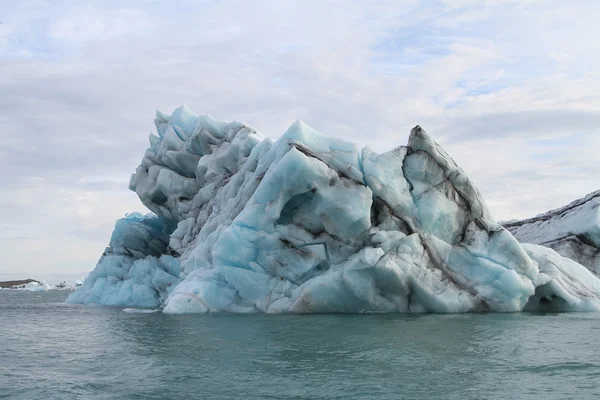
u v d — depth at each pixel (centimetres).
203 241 2153
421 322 1409
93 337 1318
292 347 1061
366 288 1641
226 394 750
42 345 1222
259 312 1748
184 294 1816
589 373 838
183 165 2641
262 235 1750
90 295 2738
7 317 1967
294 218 1781
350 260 1669
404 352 997
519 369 862
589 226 2605
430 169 1828
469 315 1594
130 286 2566
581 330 1258
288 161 1705
